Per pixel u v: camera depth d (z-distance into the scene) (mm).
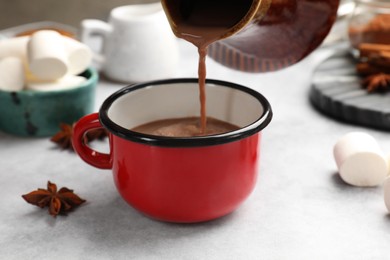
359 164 453
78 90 528
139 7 652
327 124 552
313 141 523
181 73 650
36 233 417
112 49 622
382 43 609
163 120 465
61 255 397
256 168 416
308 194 452
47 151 517
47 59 512
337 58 652
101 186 468
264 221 424
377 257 390
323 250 396
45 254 398
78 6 949
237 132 390
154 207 406
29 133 535
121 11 639
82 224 426
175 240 408
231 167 397
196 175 392
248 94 439
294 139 527
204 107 440
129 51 614
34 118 526
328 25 483
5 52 530
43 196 443
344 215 428
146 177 397
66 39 542
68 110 531
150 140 383
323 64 636
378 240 404
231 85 450
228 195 404
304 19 461
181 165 389
